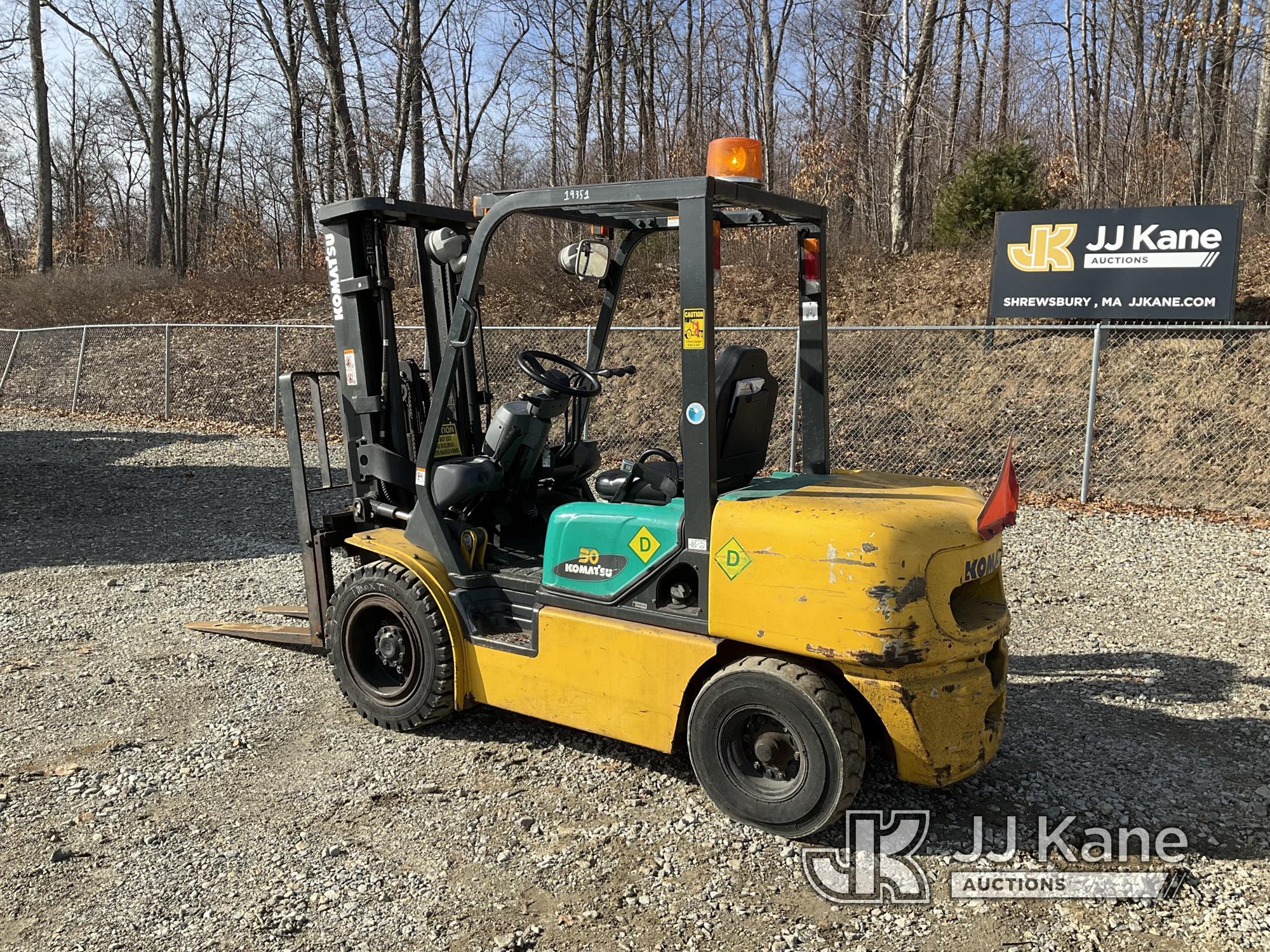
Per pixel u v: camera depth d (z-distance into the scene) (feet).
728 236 58.95
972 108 96.89
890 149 78.69
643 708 12.77
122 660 18.34
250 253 86.48
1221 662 17.94
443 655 14.42
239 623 19.95
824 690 11.32
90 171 138.10
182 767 14.12
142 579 23.73
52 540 27.68
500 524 15.94
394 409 16.02
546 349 49.26
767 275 52.37
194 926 10.52
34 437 45.70
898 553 10.95
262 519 30.12
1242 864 11.60
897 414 39.04
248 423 48.01
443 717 14.97
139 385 55.62
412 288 60.03
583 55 80.48
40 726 15.51
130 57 105.40
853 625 11.03
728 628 11.85
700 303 11.48
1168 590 22.24
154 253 85.71
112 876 11.46
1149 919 10.59
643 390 44.11
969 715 11.56
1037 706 16.12
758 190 12.36
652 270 55.31
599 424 42.42
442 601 14.38
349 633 15.51
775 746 11.75
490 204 15.56
